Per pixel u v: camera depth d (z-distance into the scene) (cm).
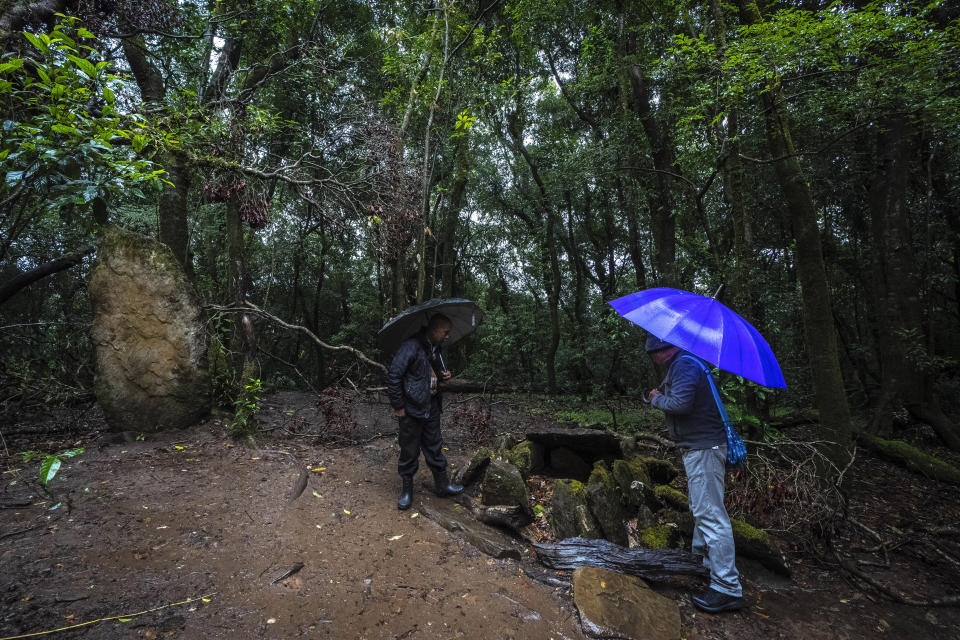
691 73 511
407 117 697
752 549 335
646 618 251
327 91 730
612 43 850
